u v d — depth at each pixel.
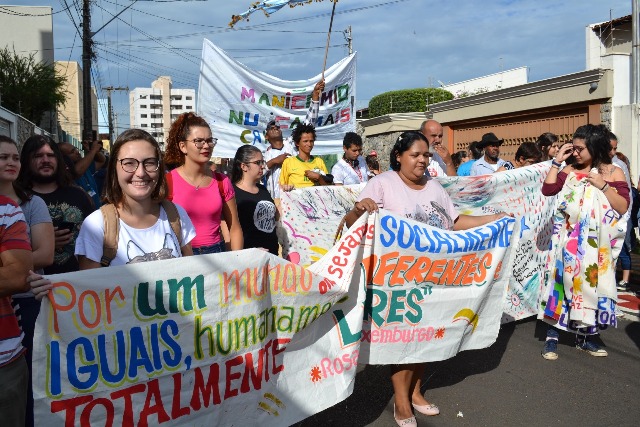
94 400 2.93
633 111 11.92
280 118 9.36
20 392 2.86
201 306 3.25
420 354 4.30
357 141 7.86
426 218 4.41
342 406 4.68
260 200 5.34
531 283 6.53
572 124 13.53
